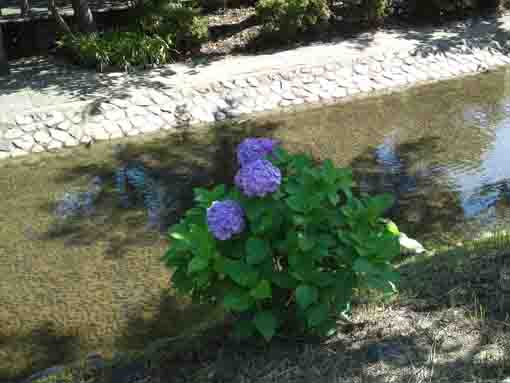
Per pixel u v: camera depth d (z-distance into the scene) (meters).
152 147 8.68
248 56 11.70
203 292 2.97
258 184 2.67
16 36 12.71
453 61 11.70
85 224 6.41
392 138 8.45
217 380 2.88
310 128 9.07
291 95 10.30
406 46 11.84
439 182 6.85
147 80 10.44
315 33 12.64
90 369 3.18
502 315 3.03
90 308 4.90
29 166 8.23
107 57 11.09
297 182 2.88
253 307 2.93
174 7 12.08
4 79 10.94
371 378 2.73
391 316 3.18
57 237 6.16
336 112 9.78
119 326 4.65
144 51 11.18
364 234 2.81
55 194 7.27
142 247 5.86
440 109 9.63
